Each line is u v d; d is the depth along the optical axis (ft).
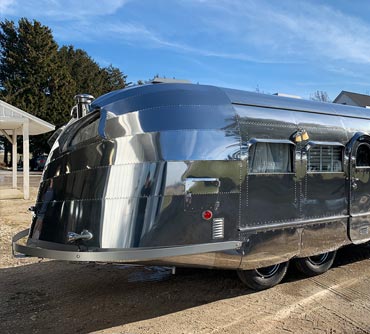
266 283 15.49
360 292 15.49
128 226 11.99
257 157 13.98
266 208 14.08
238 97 14.25
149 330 12.25
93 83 156.76
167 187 12.23
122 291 15.76
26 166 44.29
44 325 12.71
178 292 15.57
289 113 15.29
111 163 12.44
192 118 12.97
